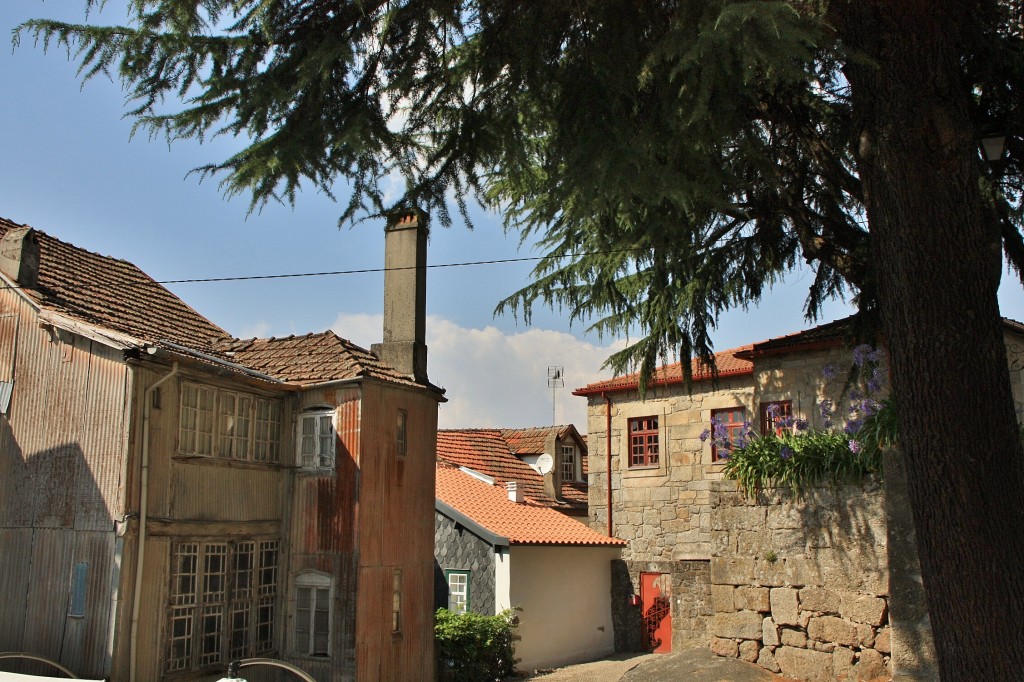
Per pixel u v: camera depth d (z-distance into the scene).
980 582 5.66
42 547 11.18
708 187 6.62
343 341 14.94
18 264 12.12
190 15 6.11
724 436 11.48
